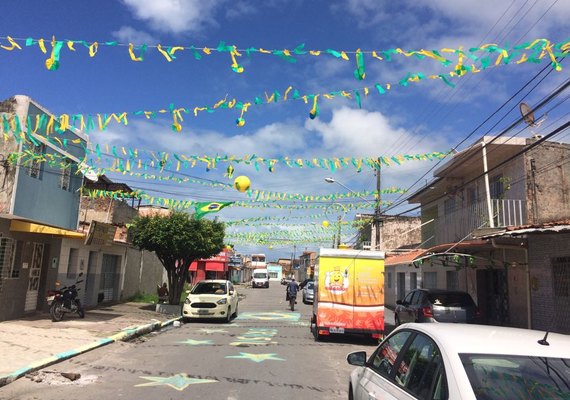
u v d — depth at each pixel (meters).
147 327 15.39
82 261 19.84
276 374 9.27
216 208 15.10
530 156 15.75
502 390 2.93
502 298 16.17
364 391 4.45
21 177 14.45
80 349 10.75
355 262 14.73
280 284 92.44
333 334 15.35
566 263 12.05
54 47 7.07
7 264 14.53
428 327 3.97
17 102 14.05
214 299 19.28
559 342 3.51
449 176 20.58
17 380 8.00
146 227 21.45
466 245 14.16
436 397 3.14
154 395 7.39
